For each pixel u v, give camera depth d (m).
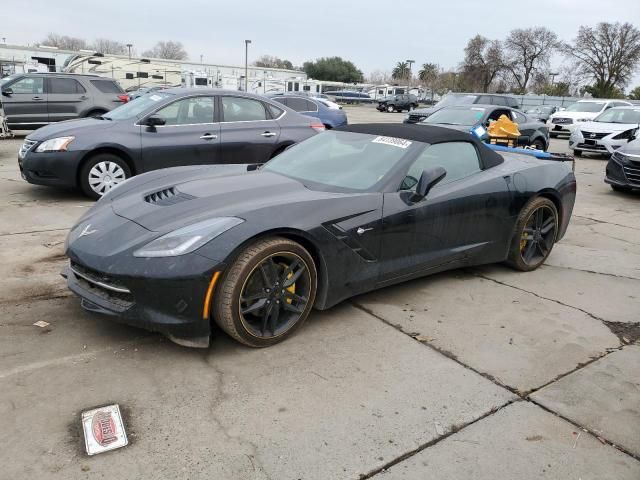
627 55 62.47
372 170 3.85
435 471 2.26
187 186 3.65
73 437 2.35
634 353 3.38
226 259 2.87
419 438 2.46
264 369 2.97
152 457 2.26
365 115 38.00
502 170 4.54
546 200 4.78
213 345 3.20
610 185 10.02
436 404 2.73
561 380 3.02
